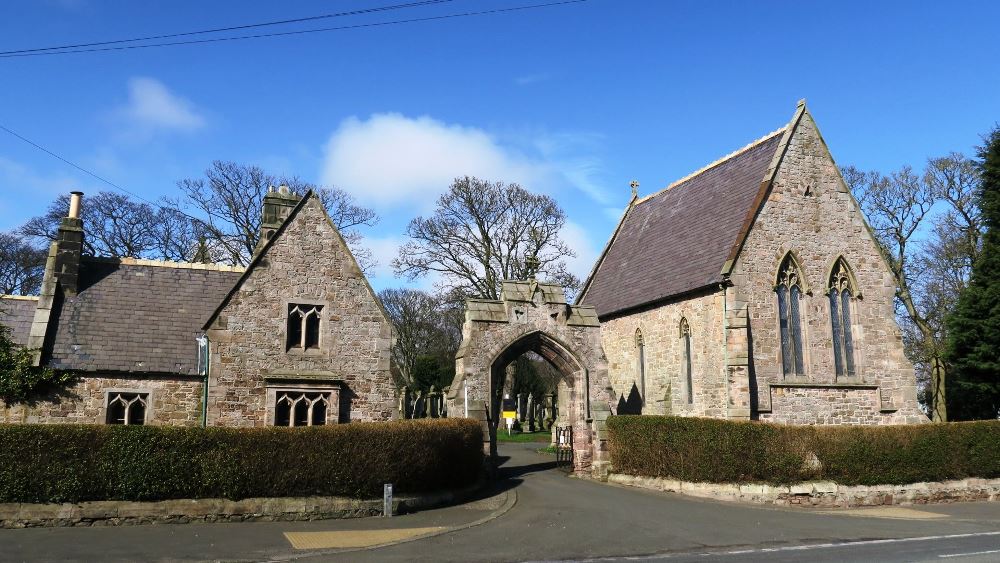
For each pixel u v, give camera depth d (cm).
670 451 2317
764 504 2130
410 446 1883
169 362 2141
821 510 2088
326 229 2306
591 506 2003
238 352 2148
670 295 2861
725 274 2552
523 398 5850
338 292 2280
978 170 3209
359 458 1800
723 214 2928
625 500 2123
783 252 2658
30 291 4806
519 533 1605
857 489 2195
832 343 2678
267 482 1709
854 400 2662
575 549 1439
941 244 4056
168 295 2345
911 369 2727
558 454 3030
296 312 2245
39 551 1298
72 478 1564
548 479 2589
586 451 2605
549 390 5853
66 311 2169
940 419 3659
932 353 3741
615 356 3362
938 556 1352
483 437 2389
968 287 3086
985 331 2900
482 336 2473
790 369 2616
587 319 2636
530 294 2572
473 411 2398
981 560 1302
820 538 1593
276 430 1736
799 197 2728
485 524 1717
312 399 2189
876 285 2778
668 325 2927
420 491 1933
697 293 2731
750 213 2653
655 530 1664
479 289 4606
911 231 4166
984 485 2347
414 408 5306
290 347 2216
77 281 2250
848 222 2783
